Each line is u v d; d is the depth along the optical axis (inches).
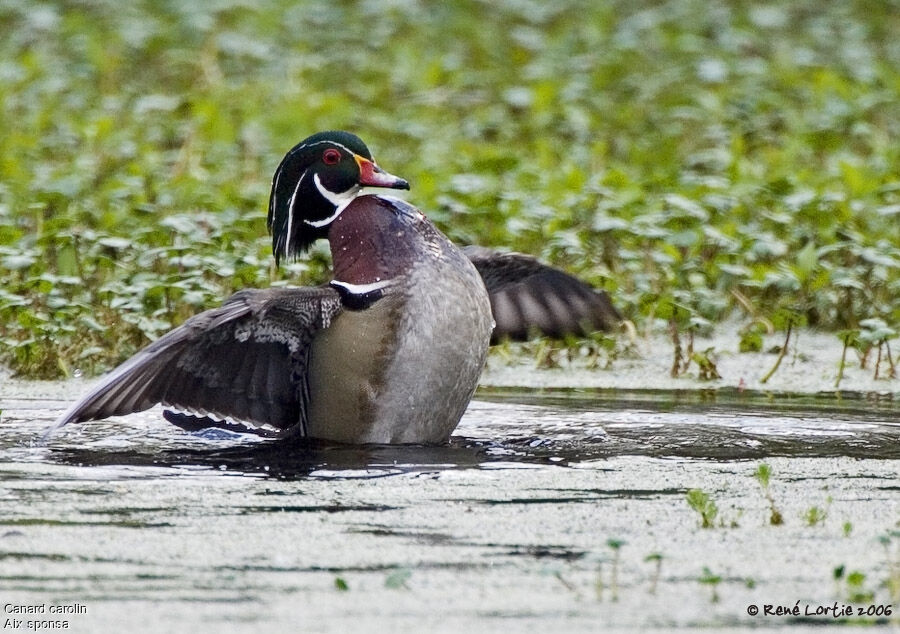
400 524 314.8
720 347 560.1
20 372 496.4
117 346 520.7
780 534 310.7
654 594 273.1
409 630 253.0
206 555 292.7
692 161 778.8
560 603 267.7
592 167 789.9
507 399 468.1
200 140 794.2
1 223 605.0
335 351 390.3
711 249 620.4
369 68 964.6
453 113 918.4
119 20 1093.8
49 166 753.0
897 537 297.6
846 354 548.1
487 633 252.4
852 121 838.5
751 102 892.6
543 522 317.1
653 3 1194.0
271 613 260.4
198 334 368.2
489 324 398.3
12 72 906.1
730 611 264.8
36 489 341.1
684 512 325.7
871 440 401.7
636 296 565.9
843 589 276.7
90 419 374.0
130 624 254.4
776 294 605.3
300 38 1059.3
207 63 974.4
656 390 488.7
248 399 396.8
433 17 1133.1
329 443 395.9
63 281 515.2
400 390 388.8
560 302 441.1
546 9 1156.5
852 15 1165.7
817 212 613.3
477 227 633.0
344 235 398.6
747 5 1180.5
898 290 583.2
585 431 412.8
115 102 883.4
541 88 863.1
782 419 431.2
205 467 365.7
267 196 659.4
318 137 420.8
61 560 288.7
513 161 724.0
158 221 612.7
